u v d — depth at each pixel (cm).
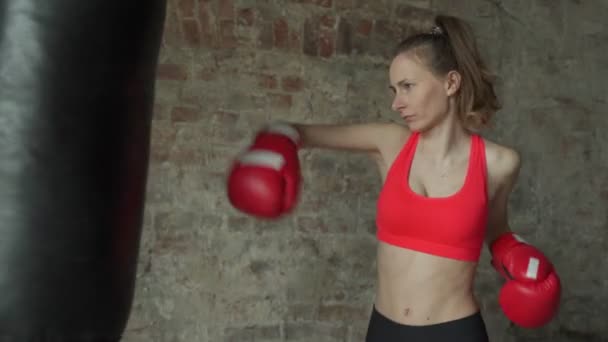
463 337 173
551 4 343
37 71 90
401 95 175
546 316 184
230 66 296
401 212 175
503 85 336
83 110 93
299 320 310
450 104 178
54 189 92
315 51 307
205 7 289
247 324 303
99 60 92
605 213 349
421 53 172
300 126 187
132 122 100
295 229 308
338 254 314
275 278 306
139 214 106
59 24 90
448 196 173
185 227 294
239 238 301
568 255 347
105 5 91
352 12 310
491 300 335
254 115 299
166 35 287
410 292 174
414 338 172
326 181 311
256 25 297
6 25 90
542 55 342
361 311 318
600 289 350
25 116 90
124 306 104
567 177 346
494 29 334
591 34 349
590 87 348
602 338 351
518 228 340
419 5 321
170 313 293
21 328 92
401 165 179
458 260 174
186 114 292
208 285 298
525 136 340
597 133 349
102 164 96
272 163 160
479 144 181
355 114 313
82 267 95
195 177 294
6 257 91
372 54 315
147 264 289
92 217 95
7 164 91
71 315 95
